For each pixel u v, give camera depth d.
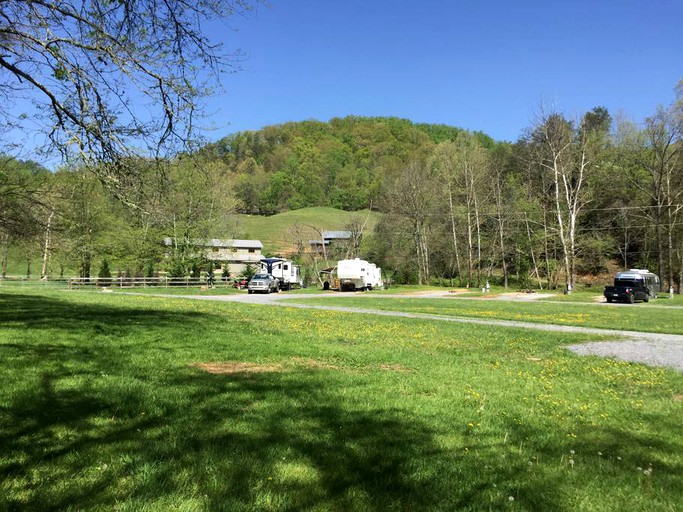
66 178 14.72
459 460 4.53
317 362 9.40
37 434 4.60
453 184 64.88
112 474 3.83
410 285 64.31
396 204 66.12
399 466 4.30
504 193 66.56
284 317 18.22
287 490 3.72
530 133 56.72
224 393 6.45
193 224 48.44
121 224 43.38
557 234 56.62
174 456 4.25
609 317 23.27
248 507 3.41
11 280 44.28
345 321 17.66
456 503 3.66
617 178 57.88
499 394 7.31
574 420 6.16
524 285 61.94
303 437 4.89
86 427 4.88
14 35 9.28
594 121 83.81
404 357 10.34
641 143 54.56
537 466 4.49
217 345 10.40
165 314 16.05
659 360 11.52
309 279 63.25
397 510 3.51
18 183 15.44
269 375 7.80
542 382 8.41
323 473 4.07
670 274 48.88
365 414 5.81
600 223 62.94
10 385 6.19
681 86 46.47
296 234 71.81
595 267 66.62
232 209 57.31
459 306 28.84
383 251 70.25
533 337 14.90
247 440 4.71
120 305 19.45
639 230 60.72
